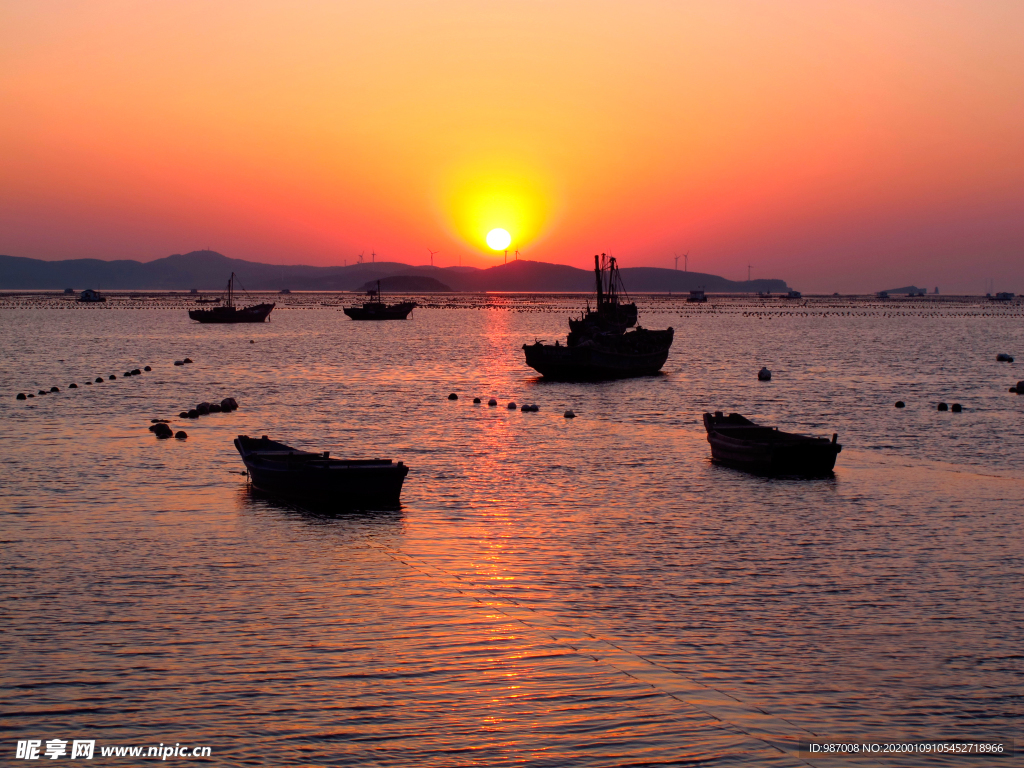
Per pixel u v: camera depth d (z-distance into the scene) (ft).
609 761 60.13
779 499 131.13
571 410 232.53
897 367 368.07
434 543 107.55
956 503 128.98
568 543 107.65
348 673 71.92
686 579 94.63
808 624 82.53
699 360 406.21
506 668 73.10
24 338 522.47
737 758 60.75
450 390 280.51
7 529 111.24
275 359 395.55
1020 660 75.46
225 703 66.85
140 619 82.12
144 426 198.80
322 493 123.54
